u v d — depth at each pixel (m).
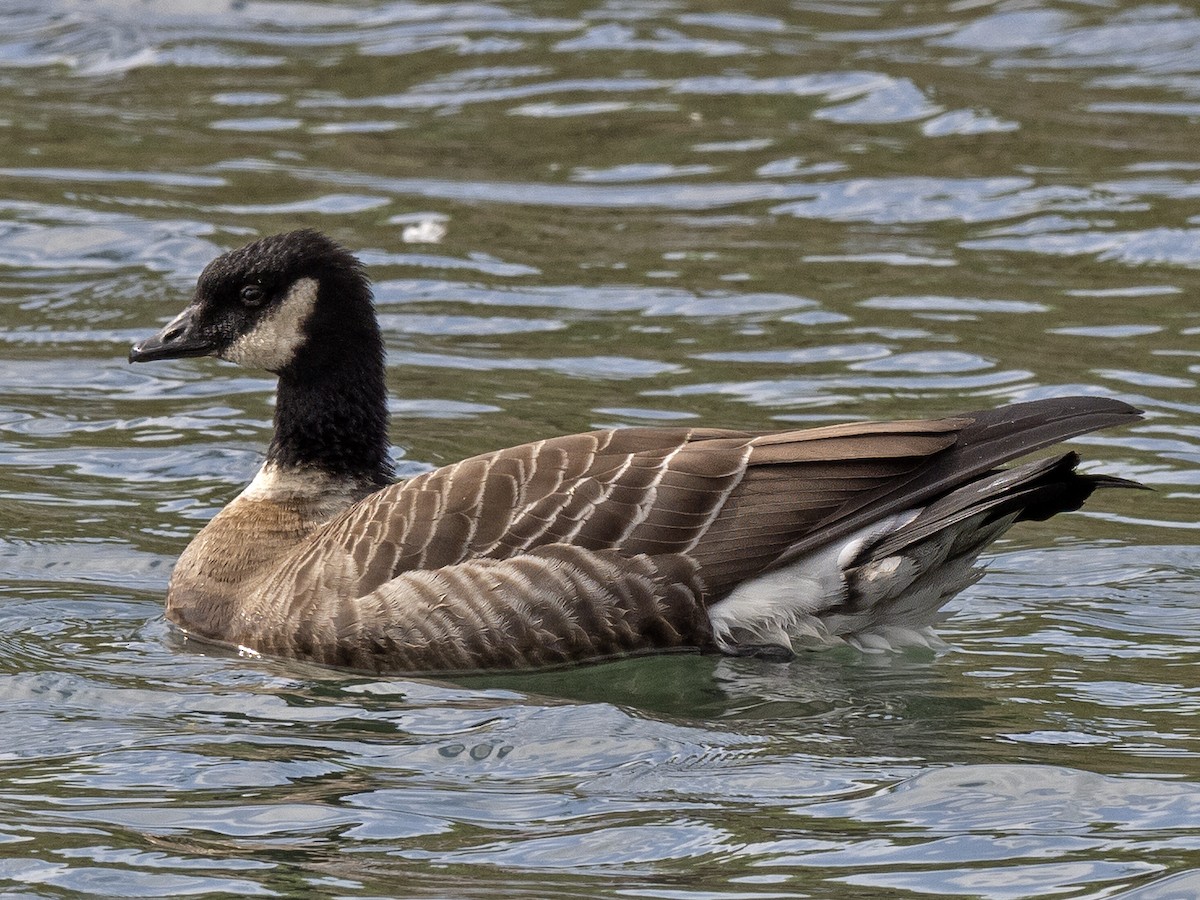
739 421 16.19
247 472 15.70
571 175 22.72
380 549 12.05
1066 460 11.00
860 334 18.23
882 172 22.52
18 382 17.44
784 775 10.23
